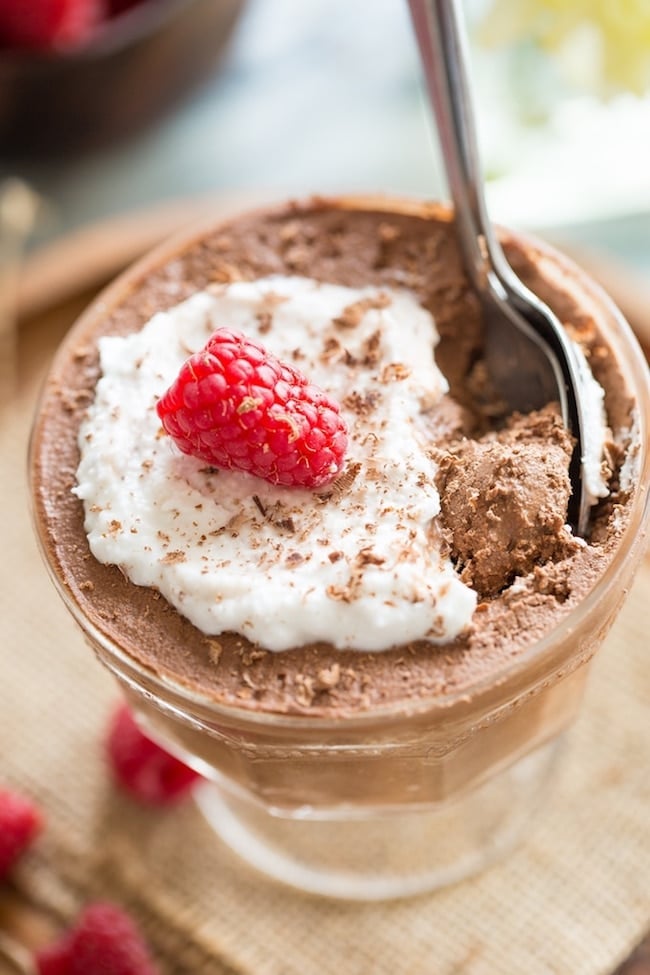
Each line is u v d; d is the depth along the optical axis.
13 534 0.40
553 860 0.35
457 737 0.29
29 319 0.43
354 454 0.30
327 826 0.37
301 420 0.29
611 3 0.43
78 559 0.30
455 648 0.28
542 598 0.29
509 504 0.29
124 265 0.43
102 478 0.30
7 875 0.36
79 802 0.37
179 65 0.49
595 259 0.41
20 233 0.49
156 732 0.34
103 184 0.50
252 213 0.34
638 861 0.35
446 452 0.30
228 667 0.29
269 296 0.32
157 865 0.36
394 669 0.28
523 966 0.34
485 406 0.32
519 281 0.32
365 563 0.28
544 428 0.30
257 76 0.52
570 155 0.46
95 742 0.38
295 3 0.53
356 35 0.53
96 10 0.52
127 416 0.31
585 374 0.30
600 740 0.36
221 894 0.36
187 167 0.51
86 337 0.32
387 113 0.51
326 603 0.28
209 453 0.29
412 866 0.36
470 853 0.36
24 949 0.35
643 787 0.36
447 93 0.31
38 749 0.37
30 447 0.31
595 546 0.29
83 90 0.48
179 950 0.35
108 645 0.29
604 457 0.30
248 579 0.29
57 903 0.36
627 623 0.37
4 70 0.46
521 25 0.44
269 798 0.33
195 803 0.37
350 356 0.31
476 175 0.31
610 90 0.45
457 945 0.34
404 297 0.32
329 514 0.29
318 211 0.34
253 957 0.35
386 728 0.28
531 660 0.28
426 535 0.29
